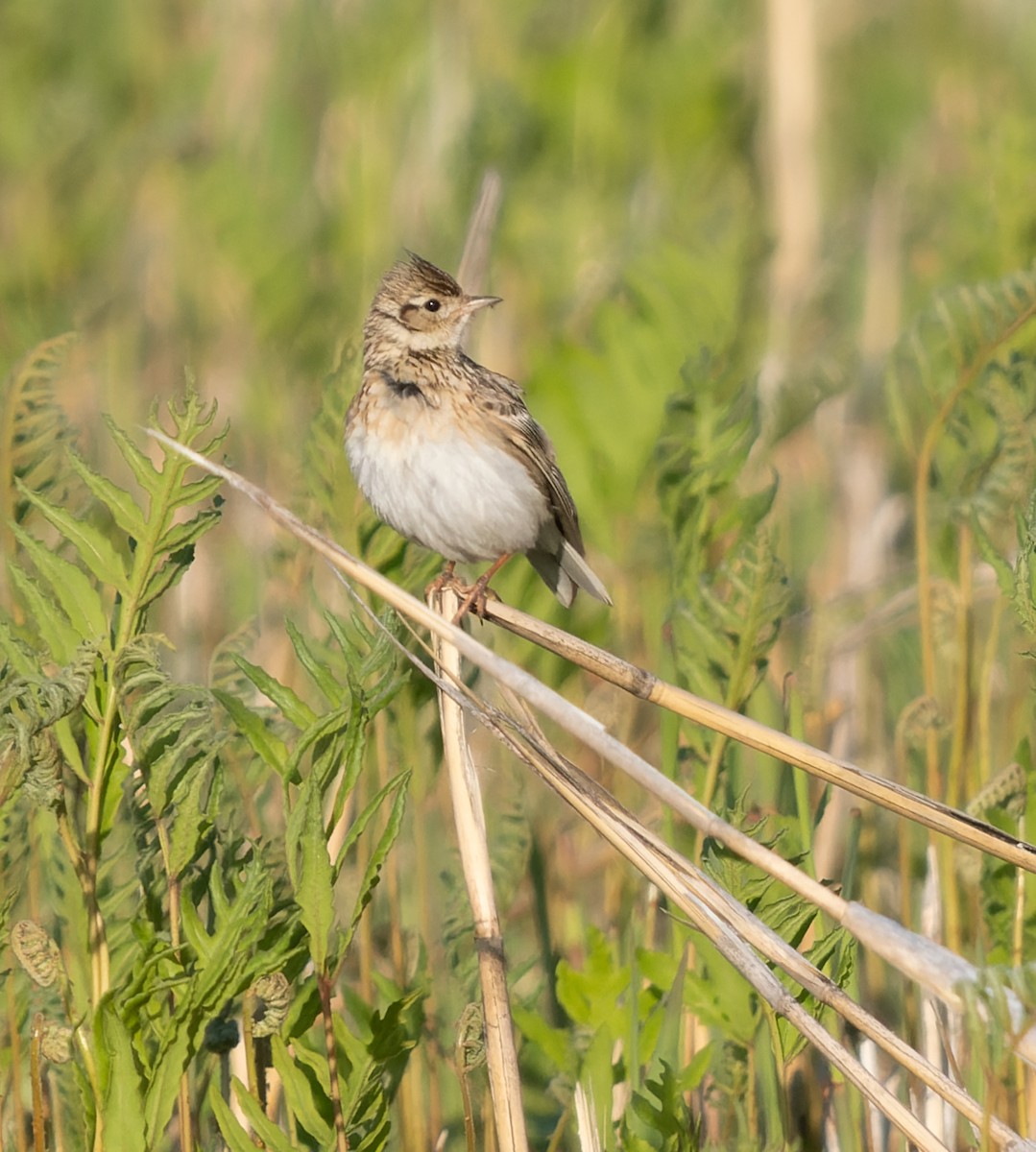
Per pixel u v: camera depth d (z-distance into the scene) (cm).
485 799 1343
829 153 2781
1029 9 2873
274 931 860
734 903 799
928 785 1230
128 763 884
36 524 1327
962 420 1306
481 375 1338
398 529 1252
